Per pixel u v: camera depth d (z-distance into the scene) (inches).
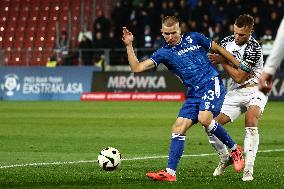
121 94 3048.7
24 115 2231.8
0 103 2928.2
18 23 3695.9
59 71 3161.9
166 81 2977.4
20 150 1316.4
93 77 3105.3
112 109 2508.6
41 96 3176.7
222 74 2760.8
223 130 922.7
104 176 943.0
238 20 929.5
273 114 2204.7
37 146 1385.3
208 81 902.4
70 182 882.8
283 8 2945.4
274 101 2775.6
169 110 2439.7
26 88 3208.7
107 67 3144.7
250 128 919.7
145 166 1071.6
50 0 3688.5
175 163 891.4
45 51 3553.2
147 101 2972.4
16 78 3233.3
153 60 908.6
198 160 1155.3
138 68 899.4
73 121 2004.2
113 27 3198.8
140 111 2401.6
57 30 3353.8
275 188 828.6
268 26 2903.5
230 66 906.7
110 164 951.6
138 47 3095.5
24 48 3629.4
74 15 3627.0
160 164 1102.4
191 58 903.1
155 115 2218.3
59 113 2320.4
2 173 975.0
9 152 1282.0
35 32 3639.3
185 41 904.3
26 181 891.4
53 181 892.0
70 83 3139.8
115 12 3208.7
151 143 1448.1
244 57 946.1
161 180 891.4
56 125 1878.7
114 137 1568.7
